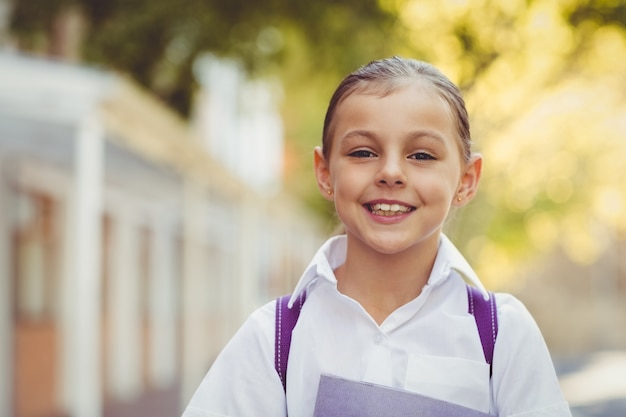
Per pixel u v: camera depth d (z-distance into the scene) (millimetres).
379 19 11625
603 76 12805
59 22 13039
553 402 2371
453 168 2373
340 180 2361
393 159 2305
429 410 2229
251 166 28672
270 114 16281
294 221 26781
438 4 11047
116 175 12758
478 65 10727
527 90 11281
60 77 7305
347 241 2502
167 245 19219
